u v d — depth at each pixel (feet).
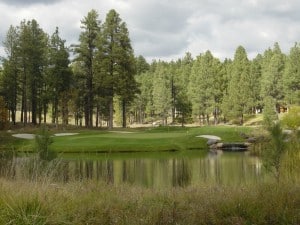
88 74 203.21
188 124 305.94
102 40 194.18
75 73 202.69
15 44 205.87
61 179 40.19
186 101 248.52
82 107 220.84
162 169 76.79
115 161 92.84
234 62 319.47
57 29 195.11
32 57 207.00
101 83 190.70
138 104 337.31
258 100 305.12
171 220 22.21
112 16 196.85
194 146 134.41
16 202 22.58
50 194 25.32
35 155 40.88
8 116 204.33
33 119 213.87
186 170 74.95
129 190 32.99
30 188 25.66
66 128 191.52
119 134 156.97
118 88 193.47
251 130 151.64
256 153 113.29
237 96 273.75
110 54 194.59
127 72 196.13
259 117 291.99
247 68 294.46
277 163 40.09
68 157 102.22
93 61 196.95
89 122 221.46
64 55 193.98
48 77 194.59
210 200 25.77
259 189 28.37
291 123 129.08
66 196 26.25
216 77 282.97
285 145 40.75
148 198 28.35
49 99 197.98
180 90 293.64
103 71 191.52
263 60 358.43
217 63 293.23
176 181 59.62
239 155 110.22
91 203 24.97
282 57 311.47
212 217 22.43
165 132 175.73
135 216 22.61
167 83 294.66
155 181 60.03
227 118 283.38
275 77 279.28
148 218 22.30
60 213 22.43
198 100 280.10
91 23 200.95
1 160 43.39
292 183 31.09
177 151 124.98
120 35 195.93
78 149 119.34
